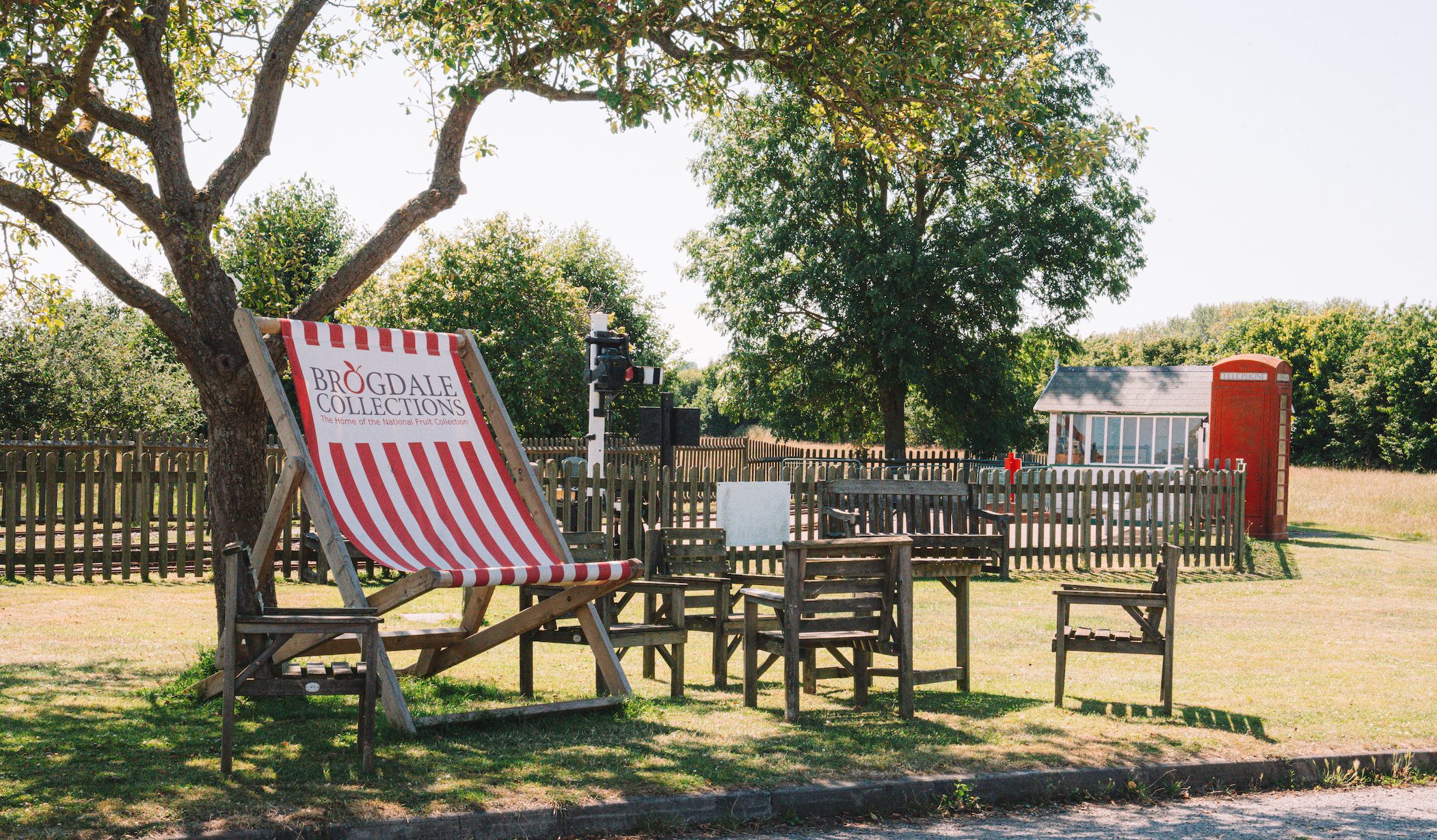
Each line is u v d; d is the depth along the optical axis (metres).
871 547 6.46
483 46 7.37
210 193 6.97
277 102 7.29
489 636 6.88
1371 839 4.71
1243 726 6.25
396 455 6.57
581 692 7.06
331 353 6.64
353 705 6.43
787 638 6.32
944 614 10.80
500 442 7.20
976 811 5.06
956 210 29.05
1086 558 14.77
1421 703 6.87
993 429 31.62
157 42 6.92
